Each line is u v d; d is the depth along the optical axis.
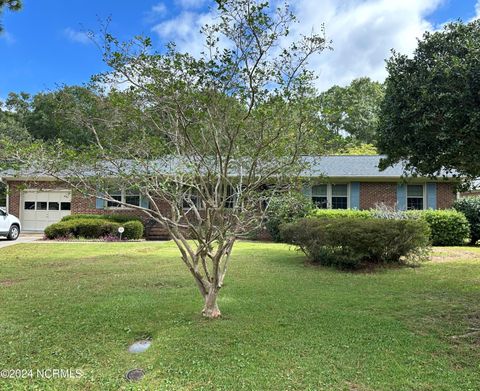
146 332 4.41
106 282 7.04
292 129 4.44
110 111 4.77
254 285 6.77
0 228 14.89
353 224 8.52
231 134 4.46
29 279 7.34
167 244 13.61
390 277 7.53
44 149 4.62
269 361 3.54
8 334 4.29
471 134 3.83
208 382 3.16
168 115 4.59
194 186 4.81
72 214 17.97
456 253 10.91
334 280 7.24
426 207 16.28
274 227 14.13
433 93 3.95
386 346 3.89
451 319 4.82
